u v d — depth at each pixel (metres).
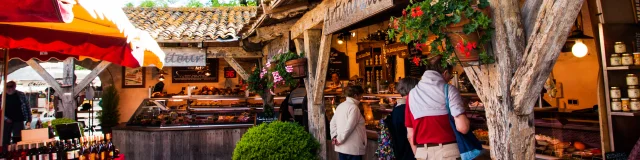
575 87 6.00
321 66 5.27
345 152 4.87
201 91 10.50
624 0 3.70
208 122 8.94
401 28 2.58
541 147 3.81
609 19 3.61
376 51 8.20
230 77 11.85
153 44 4.79
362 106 6.48
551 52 2.09
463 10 2.29
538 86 2.20
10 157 4.02
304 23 5.95
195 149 8.55
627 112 3.41
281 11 5.34
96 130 12.78
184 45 9.09
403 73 7.90
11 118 8.00
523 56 2.19
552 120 4.21
